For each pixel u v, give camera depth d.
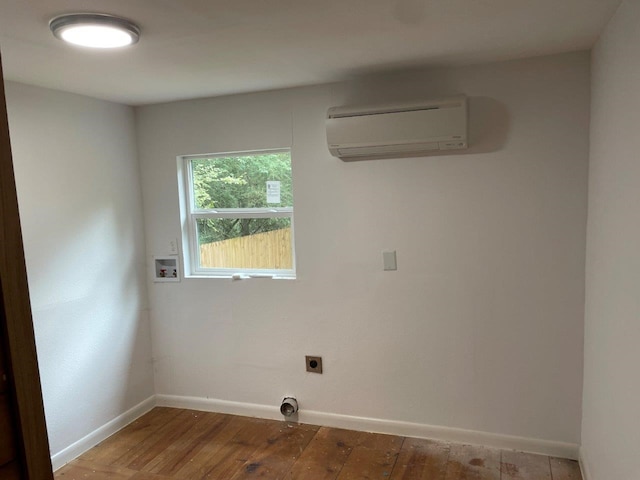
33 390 0.86
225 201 3.20
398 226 2.73
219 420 3.16
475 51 2.22
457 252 2.64
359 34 1.89
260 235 3.13
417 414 2.83
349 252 2.85
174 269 3.26
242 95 2.96
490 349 2.64
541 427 2.60
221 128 3.03
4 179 0.80
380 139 2.52
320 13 1.63
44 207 2.57
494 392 2.66
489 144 2.51
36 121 2.54
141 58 2.09
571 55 2.33
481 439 2.71
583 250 2.42
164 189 3.21
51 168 2.62
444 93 2.55
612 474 1.77
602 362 1.97
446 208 2.63
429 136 2.44
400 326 2.80
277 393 3.12
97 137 2.92
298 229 2.94
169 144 3.16
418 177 2.66
